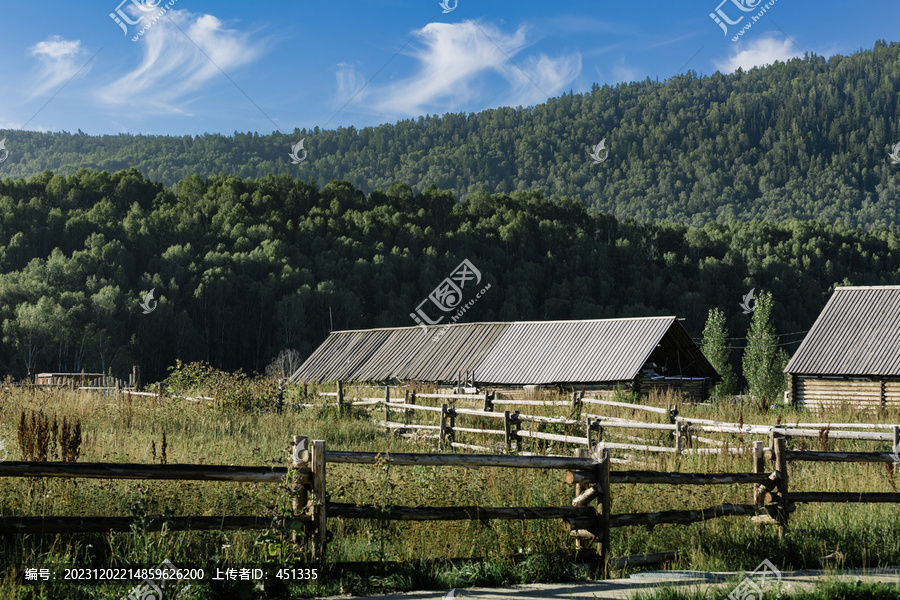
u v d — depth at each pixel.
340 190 138.62
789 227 158.88
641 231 146.88
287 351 80.94
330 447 14.55
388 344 42.66
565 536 7.19
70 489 7.45
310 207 132.00
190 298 91.38
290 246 109.06
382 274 104.94
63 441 8.62
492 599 5.80
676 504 8.54
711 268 128.88
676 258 135.88
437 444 15.62
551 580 6.48
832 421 19.23
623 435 15.36
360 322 95.81
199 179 134.12
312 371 43.62
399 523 7.26
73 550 6.47
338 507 6.34
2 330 73.50
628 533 7.63
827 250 143.88
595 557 6.93
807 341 33.72
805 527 7.97
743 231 152.12
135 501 7.25
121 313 80.00
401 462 6.52
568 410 18.45
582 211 149.50
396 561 6.51
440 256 117.94
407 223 123.88
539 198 152.62
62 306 77.25
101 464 5.80
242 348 91.88
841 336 33.25
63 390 18.73
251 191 133.38
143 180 128.75
